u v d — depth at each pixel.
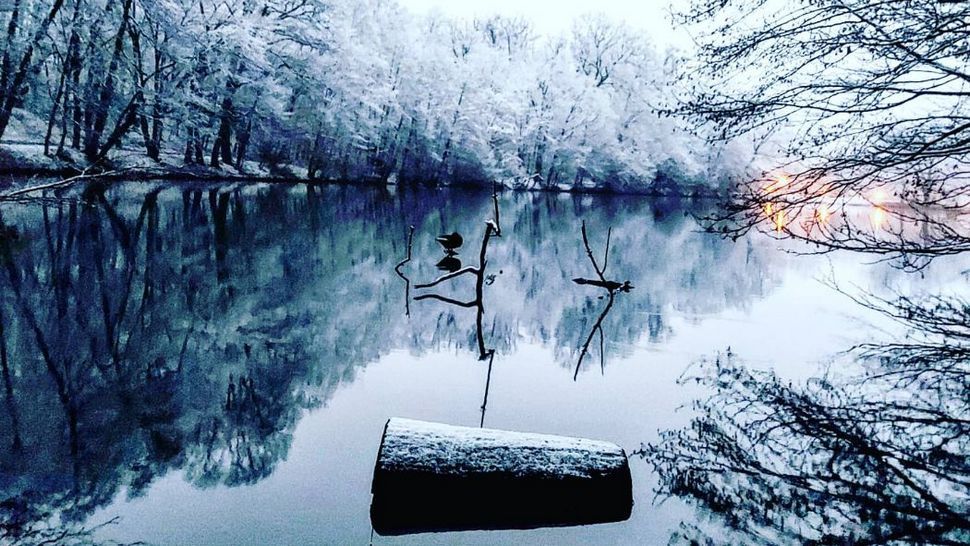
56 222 14.12
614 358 6.75
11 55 18.56
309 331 7.47
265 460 4.13
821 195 5.40
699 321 8.62
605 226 24.00
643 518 3.49
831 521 3.45
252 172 35.22
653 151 51.56
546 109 52.22
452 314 8.72
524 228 21.44
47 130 23.77
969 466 4.12
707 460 4.23
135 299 8.38
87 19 20.59
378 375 6.01
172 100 25.55
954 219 5.79
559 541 3.27
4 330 6.75
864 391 5.55
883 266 14.55
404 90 42.97
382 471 3.46
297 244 14.38
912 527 3.43
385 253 14.05
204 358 6.28
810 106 5.20
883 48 4.89
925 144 4.88
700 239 20.64
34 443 4.27
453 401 5.35
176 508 3.51
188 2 26.06
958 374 6.00
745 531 3.38
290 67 33.66
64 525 3.32
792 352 6.96
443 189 45.94
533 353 6.91
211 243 13.46
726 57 5.41
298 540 3.22
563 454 3.61
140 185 24.42
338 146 38.22
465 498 3.43
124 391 5.32
